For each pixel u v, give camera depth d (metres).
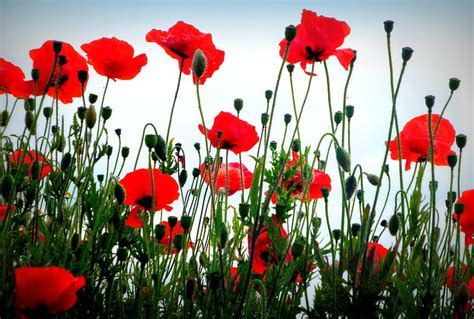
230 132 1.42
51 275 1.19
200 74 1.31
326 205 1.37
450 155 1.38
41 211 1.42
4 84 1.41
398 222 1.38
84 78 1.39
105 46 1.43
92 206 1.37
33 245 1.31
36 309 1.20
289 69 1.43
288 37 1.29
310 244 1.42
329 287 1.40
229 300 1.36
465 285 1.36
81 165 1.41
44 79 1.42
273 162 1.39
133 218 1.37
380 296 1.38
